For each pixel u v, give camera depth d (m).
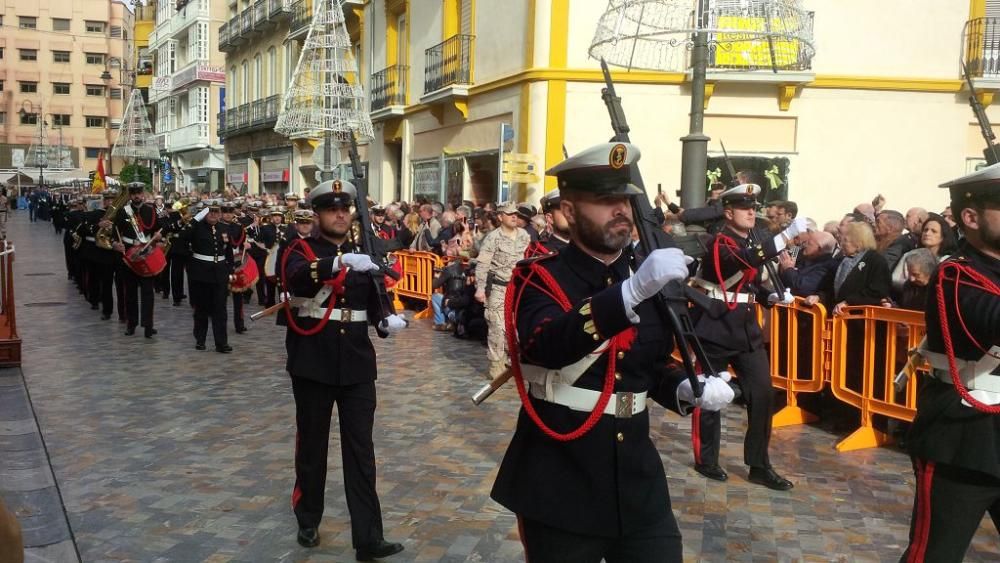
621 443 2.79
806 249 7.89
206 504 5.19
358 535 4.42
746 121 15.06
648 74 14.82
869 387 6.51
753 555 4.53
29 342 10.98
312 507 4.63
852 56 15.02
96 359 9.81
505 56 16.38
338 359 4.51
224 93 39.19
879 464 6.12
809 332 7.12
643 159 15.00
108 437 6.57
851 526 4.95
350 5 23.64
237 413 7.32
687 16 10.47
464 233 12.41
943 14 14.97
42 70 76.94
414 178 20.91
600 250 2.80
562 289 2.79
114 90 79.19
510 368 3.07
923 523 3.38
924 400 3.46
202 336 10.64
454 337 11.52
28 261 23.88
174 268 15.24
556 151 15.16
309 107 20.81
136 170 39.31
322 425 4.61
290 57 28.94
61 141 74.94
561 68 15.06
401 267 14.12
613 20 9.62
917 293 6.52
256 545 4.62
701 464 5.86
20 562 1.64
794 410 7.29
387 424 6.95
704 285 5.68
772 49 9.80
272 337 11.73
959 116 15.12
